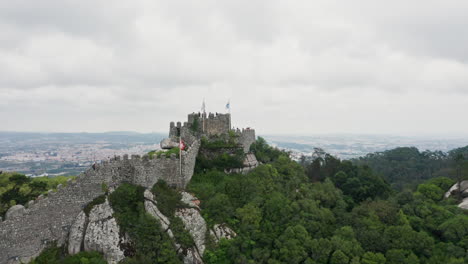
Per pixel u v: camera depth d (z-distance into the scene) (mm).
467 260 54719
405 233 59812
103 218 51125
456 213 69125
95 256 47469
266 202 63531
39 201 47906
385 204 71688
